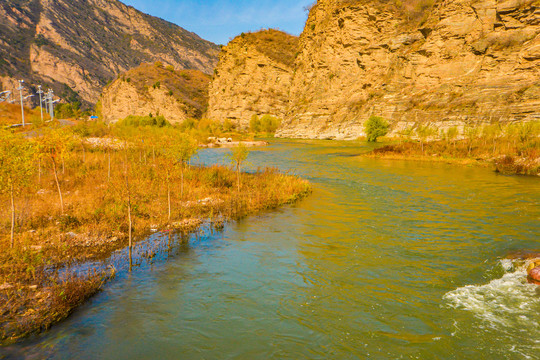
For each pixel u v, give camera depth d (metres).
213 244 13.43
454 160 44.16
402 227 15.67
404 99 88.31
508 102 66.62
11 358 6.41
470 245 13.04
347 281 10.10
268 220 17.08
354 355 6.68
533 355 6.49
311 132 111.19
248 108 157.88
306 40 136.25
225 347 6.99
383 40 102.00
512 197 21.75
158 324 7.81
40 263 10.59
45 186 21.41
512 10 74.25
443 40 85.19
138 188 21.16
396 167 39.50
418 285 9.73
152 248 12.72
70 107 196.00
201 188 22.97
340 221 16.84
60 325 7.67
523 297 8.84
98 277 9.88
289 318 8.09
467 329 7.45
